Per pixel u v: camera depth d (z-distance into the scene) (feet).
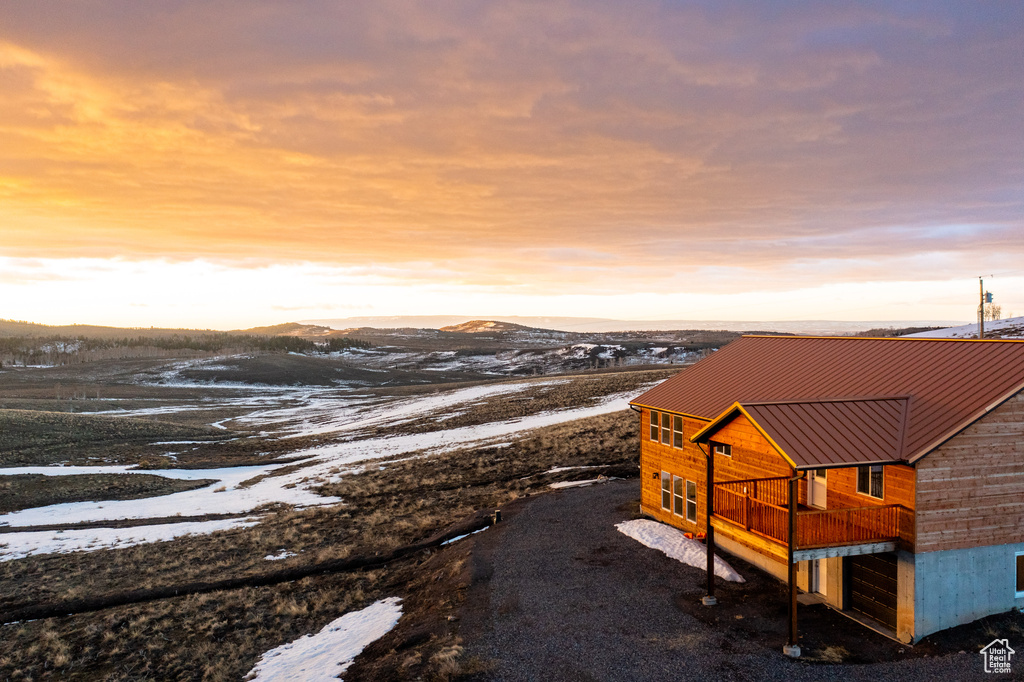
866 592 51.88
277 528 99.35
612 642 49.24
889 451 47.11
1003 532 49.44
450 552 76.48
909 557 47.47
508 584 62.54
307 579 76.13
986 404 48.29
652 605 56.03
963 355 57.62
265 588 73.56
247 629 62.49
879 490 51.08
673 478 78.43
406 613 61.57
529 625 52.95
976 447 48.57
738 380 77.10
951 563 48.08
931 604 47.52
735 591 58.29
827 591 55.47
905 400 53.78
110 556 88.07
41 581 78.48
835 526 48.80
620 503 91.76
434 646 50.16
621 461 122.72
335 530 96.53
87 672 55.31
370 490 124.88
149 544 93.66
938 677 41.98
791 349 80.53
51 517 112.47
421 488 122.31
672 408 77.00
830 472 56.75
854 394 60.18
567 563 67.72
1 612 69.41
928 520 47.39
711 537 56.03
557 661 46.44
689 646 47.98
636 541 73.67
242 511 115.65
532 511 90.63
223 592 72.90
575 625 52.54
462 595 60.44
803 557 46.26
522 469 127.24
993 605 49.44
